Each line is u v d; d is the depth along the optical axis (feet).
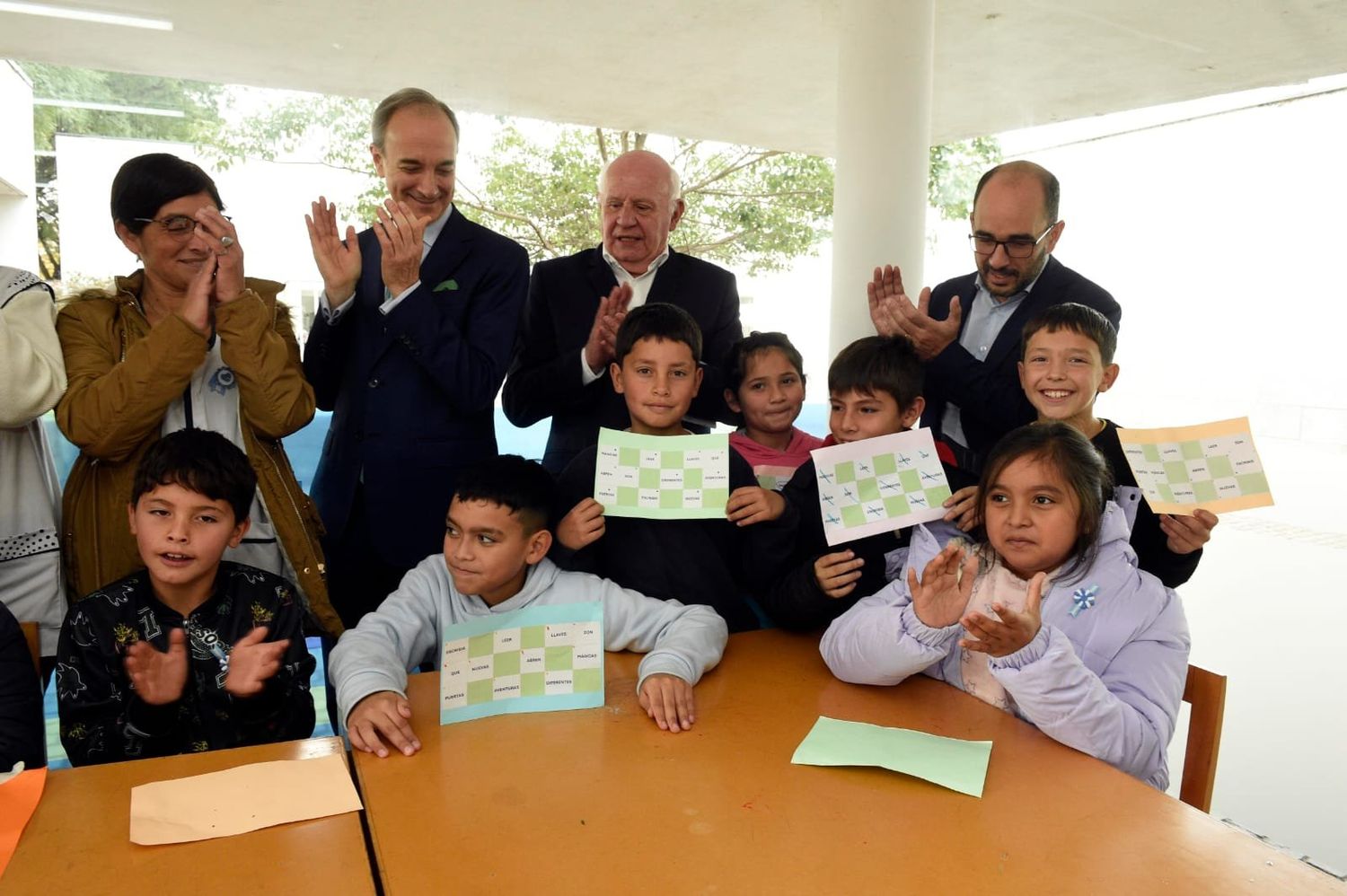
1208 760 4.65
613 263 8.24
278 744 4.07
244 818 3.45
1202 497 4.98
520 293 6.95
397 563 6.71
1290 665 12.00
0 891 3.02
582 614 4.60
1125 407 33.42
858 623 4.69
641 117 18.21
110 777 3.76
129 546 5.66
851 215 11.91
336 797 3.60
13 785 3.65
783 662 5.08
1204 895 3.03
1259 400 29.89
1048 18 12.87
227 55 14.56
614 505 5.29
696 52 14.29
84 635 4.79
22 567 5.65
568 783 3.72
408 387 6.59
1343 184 27.63
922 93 11.62
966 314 7.54
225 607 5.04
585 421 7.61
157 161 5.51
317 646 11.21
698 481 5.33
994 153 27.17
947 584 4.35
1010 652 4.07
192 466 4.79
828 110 17.62
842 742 4.06
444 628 4.46
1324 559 17.03
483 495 4.92
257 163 23.93
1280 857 3.25
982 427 7.11
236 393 5.92
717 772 3.82
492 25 13.21
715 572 5.76
